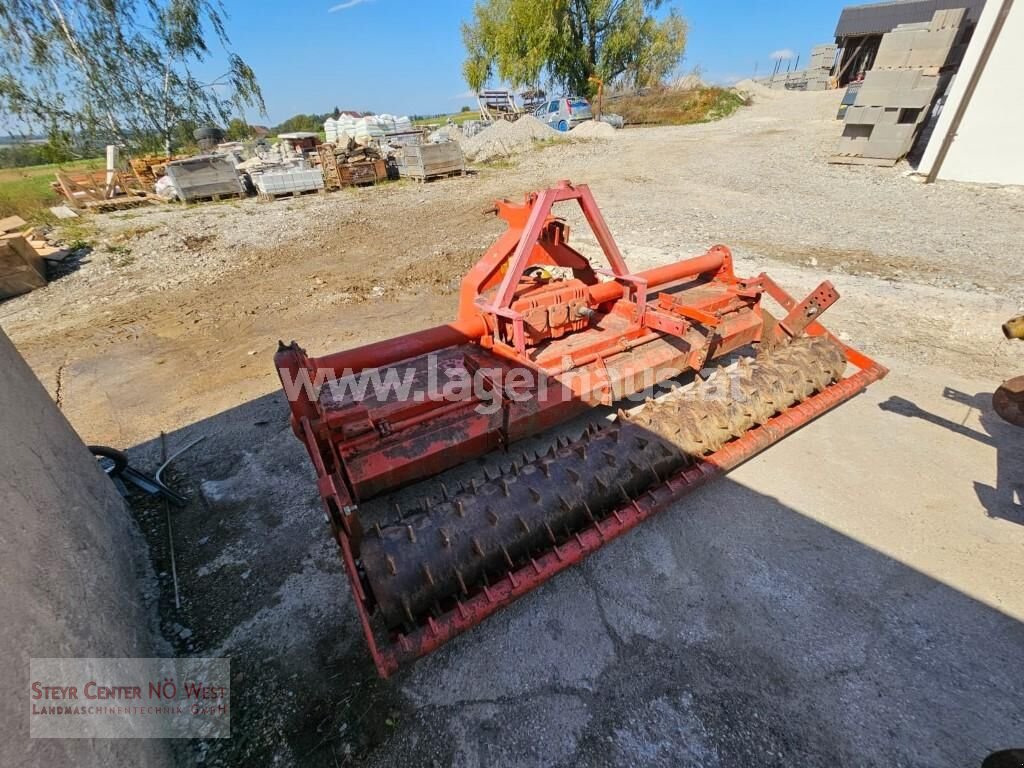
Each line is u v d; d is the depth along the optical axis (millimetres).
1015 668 2359
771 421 3535
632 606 2740
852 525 3170
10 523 1758
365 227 11648
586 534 2664
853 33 31234
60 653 1691
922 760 2043
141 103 21250
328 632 2711
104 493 3051
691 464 3172
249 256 9961
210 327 6828
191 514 3561
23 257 8578
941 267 6738
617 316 4355
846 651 2465
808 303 4180
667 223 9680
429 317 6664
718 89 30859
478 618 2279
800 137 17594
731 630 2592
